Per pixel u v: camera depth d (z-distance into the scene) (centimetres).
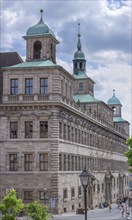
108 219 7956
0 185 8556
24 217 6756
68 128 9444
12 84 8750
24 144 8556
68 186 9212
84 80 14175
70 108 9250
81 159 10581
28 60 9319
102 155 13475
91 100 13688
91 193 11344
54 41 9681
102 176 13250
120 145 17612
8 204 3778
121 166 17600
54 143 8462
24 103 8531
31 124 8588
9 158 8606
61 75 8800
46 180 8431
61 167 8762
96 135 12662
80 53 14612
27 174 8488
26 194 8488
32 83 8656
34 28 9412
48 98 8525
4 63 9906
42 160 8506
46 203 8381
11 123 8662
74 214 8888
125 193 18062
